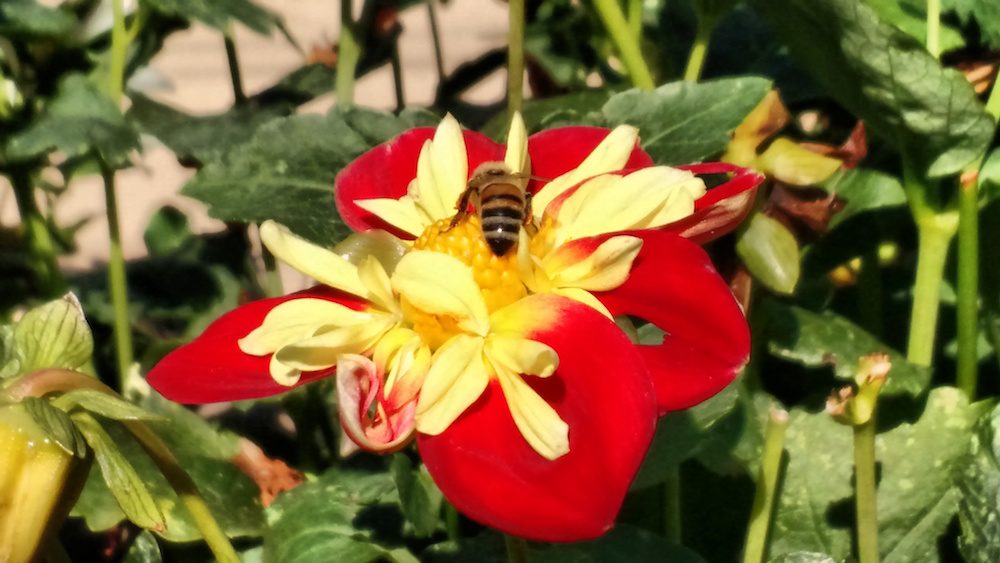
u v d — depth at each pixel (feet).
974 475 0.63
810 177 0.65
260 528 0.73
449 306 0.51
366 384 0.49
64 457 0.50
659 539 0.65
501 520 0.43
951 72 0.65
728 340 0.47
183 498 0.57
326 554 0.68
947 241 0.71
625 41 0.73
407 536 0.70
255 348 0.52
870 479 0.56
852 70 0.68
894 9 0.79
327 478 0.70
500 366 0.49
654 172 0.52
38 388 0.50
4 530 0.49
